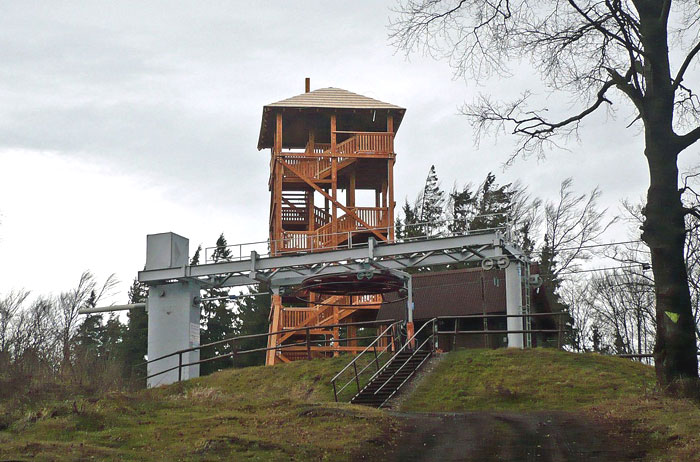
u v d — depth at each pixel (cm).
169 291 3806
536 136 2372
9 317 4706
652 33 2105
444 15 2322
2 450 1429
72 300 5784
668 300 2033
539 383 2484
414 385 2550
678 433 1544
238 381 2872
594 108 2284
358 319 4747
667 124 2100
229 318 6994
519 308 3488
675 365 2012
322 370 2823
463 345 3975
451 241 3528
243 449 1521
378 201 5238
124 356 6231
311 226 4878
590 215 5822
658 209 2072
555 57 2311
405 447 1593
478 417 1975
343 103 4672
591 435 1641
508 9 2303
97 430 1697
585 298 6044
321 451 1535
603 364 2706
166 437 1630
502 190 6681
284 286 3900
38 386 2038
